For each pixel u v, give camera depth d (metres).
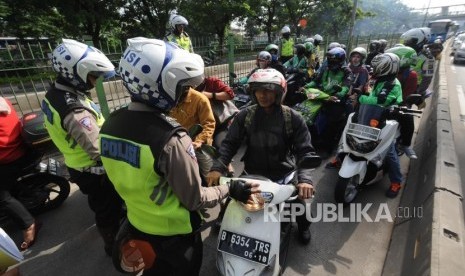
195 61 1.34
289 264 2.53
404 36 5.38
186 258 1.51
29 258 2.66
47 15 14.12
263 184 1.94
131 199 1.41
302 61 6.73
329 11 30.73
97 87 3.88
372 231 2.94
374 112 3.22
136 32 20.05
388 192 3.51
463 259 1.92
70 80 2.07
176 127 1.28
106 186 2.32
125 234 1.58
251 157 2.31
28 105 3.99
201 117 3.05
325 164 4.46
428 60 5.25
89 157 2.16
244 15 23.00
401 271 2.38
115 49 4.47
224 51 6.79
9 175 2.60
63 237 2.92
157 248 1.47
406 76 4.23
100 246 2.80
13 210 2.63
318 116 4.57
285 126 2.14
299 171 2.05
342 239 2.83
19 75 3.89
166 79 1.22
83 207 3.39
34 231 2.80
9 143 2.55
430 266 1.88
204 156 2.28
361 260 2.57
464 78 11.08
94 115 2.19
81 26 16.34
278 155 2.23
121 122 1.33
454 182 2.88
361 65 5.26
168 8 19.39
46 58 4.04
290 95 5.84
